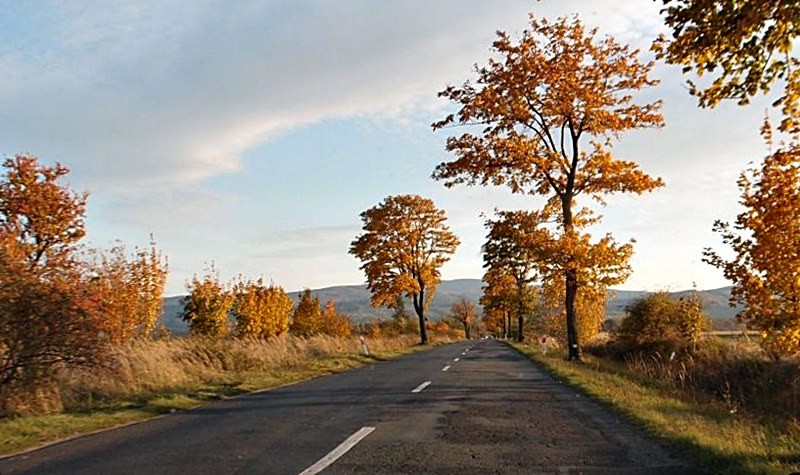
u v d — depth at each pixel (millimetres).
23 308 11414
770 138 11266
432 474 6875
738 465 7051
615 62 23516
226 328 32812
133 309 20984
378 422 10375
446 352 38250
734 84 6262
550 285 28438
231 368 21078
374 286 49969
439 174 25562
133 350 17203
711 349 22844
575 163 24797
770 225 11172
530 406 12359
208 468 7148
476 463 7395
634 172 24609
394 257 49969
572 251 23672
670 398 14391
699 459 7527
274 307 39938
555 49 23797
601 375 18922
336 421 10516
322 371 22672
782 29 5734
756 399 16875
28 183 16703
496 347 46500
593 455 7840
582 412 11547
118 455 7977
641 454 7906
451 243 51812
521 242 26922
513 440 8812
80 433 9812
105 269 20203
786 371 17578
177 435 9398
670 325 28891
